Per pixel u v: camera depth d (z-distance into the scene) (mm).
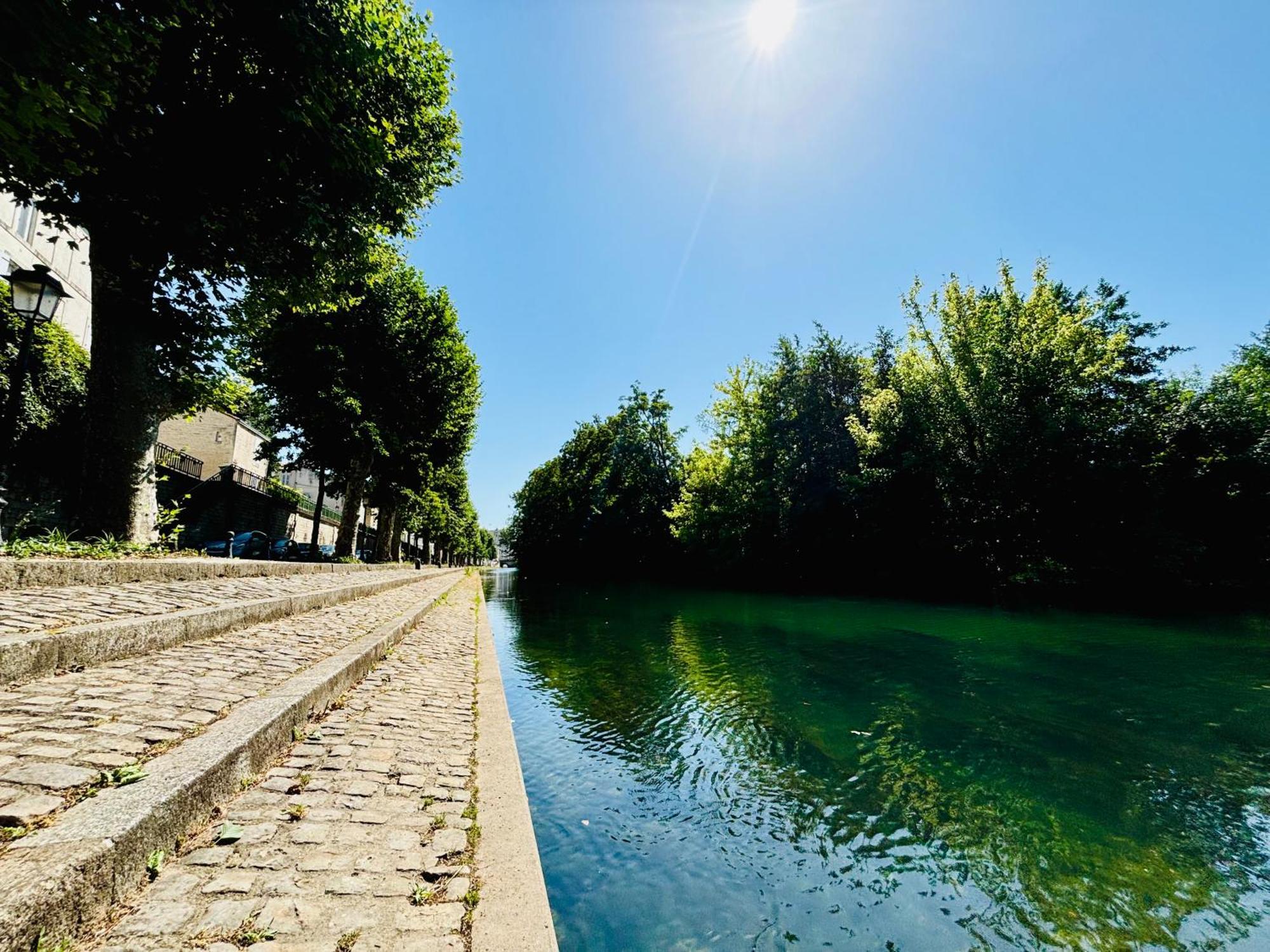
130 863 2131
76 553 7566
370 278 12617
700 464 35406
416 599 15391
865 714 7773
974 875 4180
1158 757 6223
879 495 24203
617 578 46531
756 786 5645
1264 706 7895
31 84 5539
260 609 7340
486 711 5680
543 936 2125
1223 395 23547
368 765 3787
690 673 10344
